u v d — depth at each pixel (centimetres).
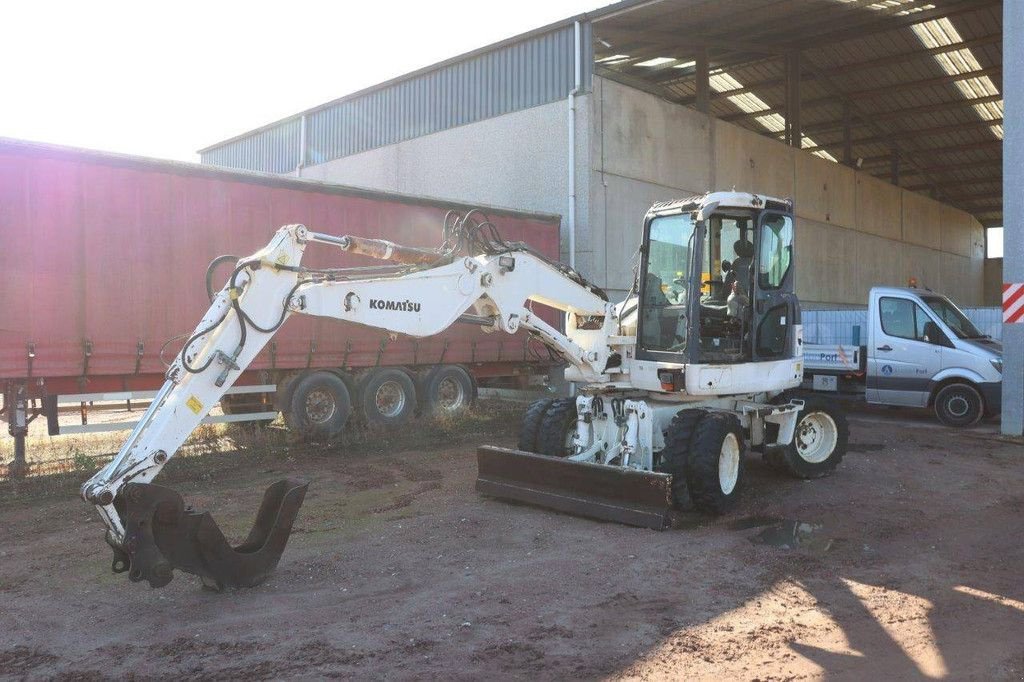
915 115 2786
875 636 437
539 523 667
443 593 504
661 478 638
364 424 1156
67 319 884
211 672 396
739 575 537
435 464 938
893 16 2002
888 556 580
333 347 1117
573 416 789
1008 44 1063
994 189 3534
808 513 704
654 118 1664
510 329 680
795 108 2250
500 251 674
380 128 1886
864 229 2611
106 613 479
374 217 1188
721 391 725
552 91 1543
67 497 785
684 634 439
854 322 1400
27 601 502
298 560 571
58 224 878
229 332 520
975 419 1174
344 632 444
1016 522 674
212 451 1016
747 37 2083
